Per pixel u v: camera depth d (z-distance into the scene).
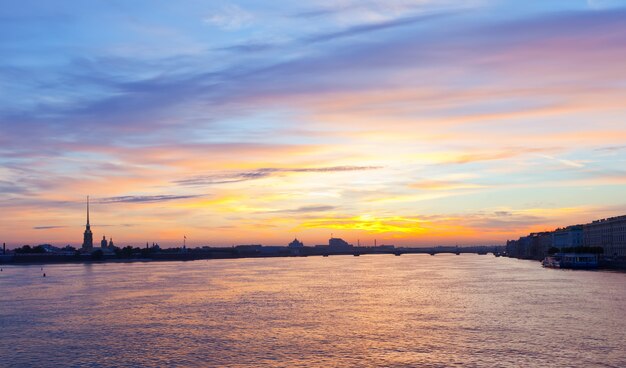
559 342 100.94
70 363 94.50
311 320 130.88
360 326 121.56
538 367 85.62
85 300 180.25
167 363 92.88
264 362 92.25
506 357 91.62
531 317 127.19
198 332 118.00
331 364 90.12
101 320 136.50
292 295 187.38
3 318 142.00
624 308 137.75
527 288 194.25
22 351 103.56
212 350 101.12
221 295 190.62
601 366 85.56
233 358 95.12
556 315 129.00
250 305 160.50
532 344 99.94
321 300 170.50
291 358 94.44
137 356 98.00
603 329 111.56
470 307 146.50
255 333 115.62
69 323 132.75
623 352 93.31
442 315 134.25
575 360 89.00
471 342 102.75
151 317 140.00
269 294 192.12
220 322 130.25
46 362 95.44
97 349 104.00
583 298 159.50
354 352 97.56
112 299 182.00
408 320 128.25
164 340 110.44
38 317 142.88
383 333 113.19
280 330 118.50
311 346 102.75
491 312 136.50
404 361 91.00
